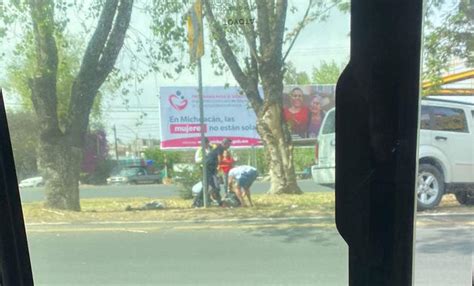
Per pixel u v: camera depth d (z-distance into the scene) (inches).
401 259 62.4
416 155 60.4
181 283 93.0
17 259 75.7
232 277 92.0
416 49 57.8
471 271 73.0
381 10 57.5
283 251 88.4
